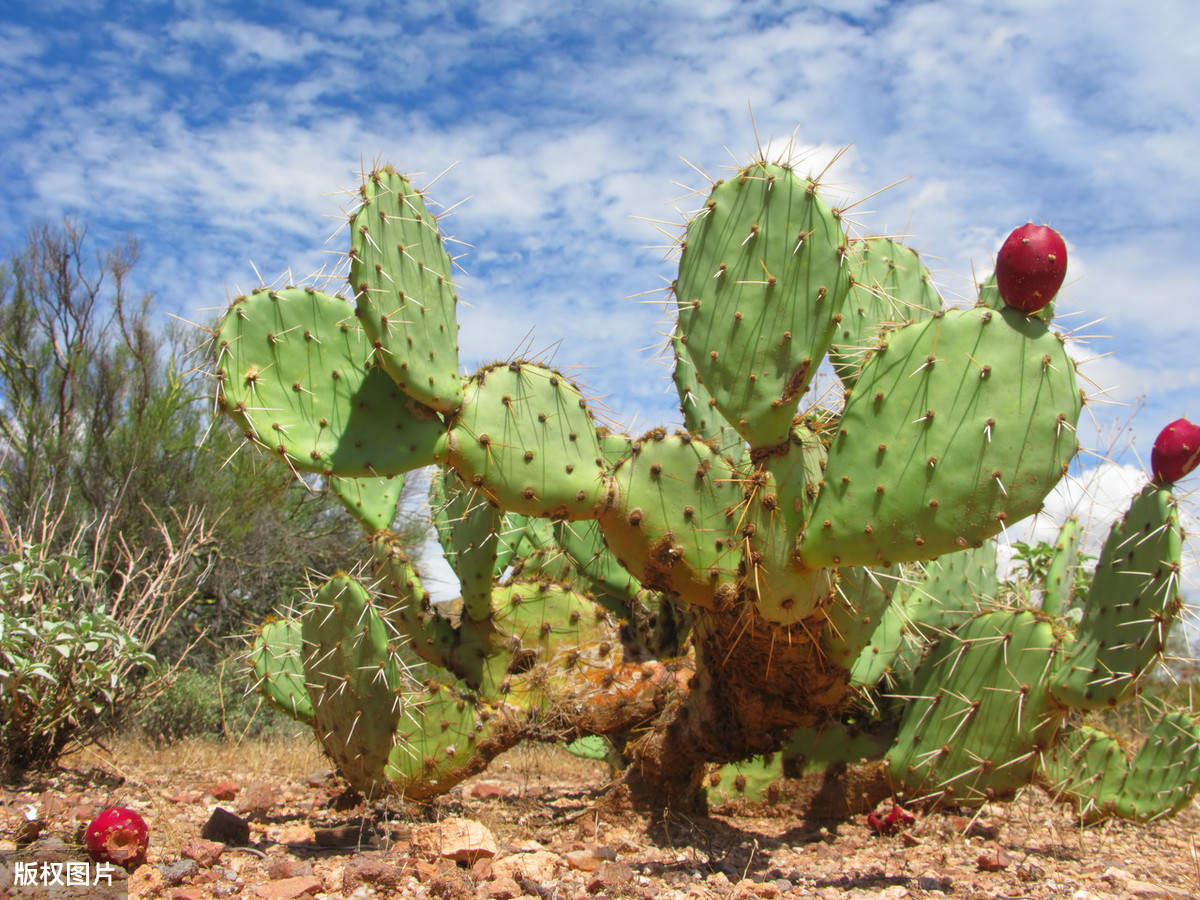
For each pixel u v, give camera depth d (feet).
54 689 16.49
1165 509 11.79
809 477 10.76
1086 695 12.39
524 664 14.85
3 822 11.85
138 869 9.16
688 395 13.64
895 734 14.44
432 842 10.28
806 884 10.34
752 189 10.61
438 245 11.72
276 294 11.54
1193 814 18.06
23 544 18.13
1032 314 9.97
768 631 11.41
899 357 10.19
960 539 9.90
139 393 30.66
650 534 11.34
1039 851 13.20
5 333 30.09
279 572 33.42
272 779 17.85
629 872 9.84
